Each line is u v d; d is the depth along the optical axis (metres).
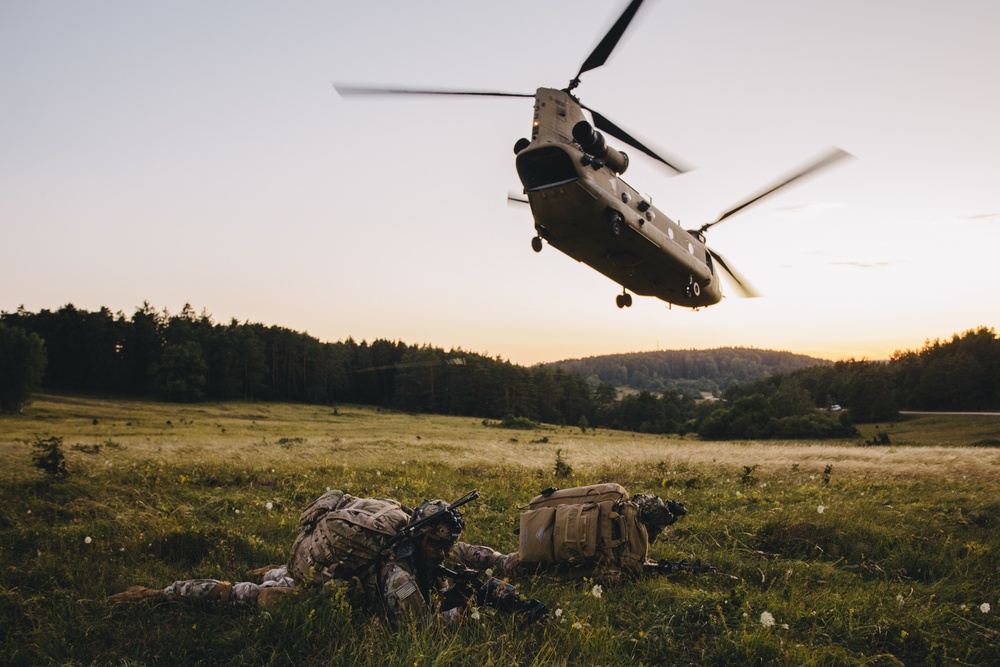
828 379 141.50
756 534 6.34
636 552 4.82
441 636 3.38
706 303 14.21
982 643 3.75
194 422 59.44
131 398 88.88
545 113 10.24
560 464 12.20
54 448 9.27
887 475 12.73
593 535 4.68
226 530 5.84
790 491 9.60
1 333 68.25
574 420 128.00
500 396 92.69
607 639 3.56
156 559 5.29
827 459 19.42
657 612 4.07
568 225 10.53
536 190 10.27
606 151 10.56
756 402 94.06
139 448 17.72
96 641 3.59
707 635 3.80
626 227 10.83
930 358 138.62
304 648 3.35
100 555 5.26
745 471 12.26
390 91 9.42
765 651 3.50
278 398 92.31
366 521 3.80
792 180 11.41
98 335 93.12
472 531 6.59
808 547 5.96
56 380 94.25
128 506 7.48
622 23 9.45
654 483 10.90
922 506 7.94
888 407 110.31
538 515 4.94
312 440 25.25
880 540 5.98
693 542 6.24
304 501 8.33
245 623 3.69
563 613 3.93
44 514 6.92
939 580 4.95
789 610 4.14
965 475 12.72
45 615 3.89
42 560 4.94
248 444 22.41
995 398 116.12
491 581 3.82
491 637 3.47
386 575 3.72
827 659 3.51
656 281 12.70
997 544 5.83
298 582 3.94
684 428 110.69
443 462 14.77
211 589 4.05
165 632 3.68
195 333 95.50
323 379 91.50
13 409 67.06
